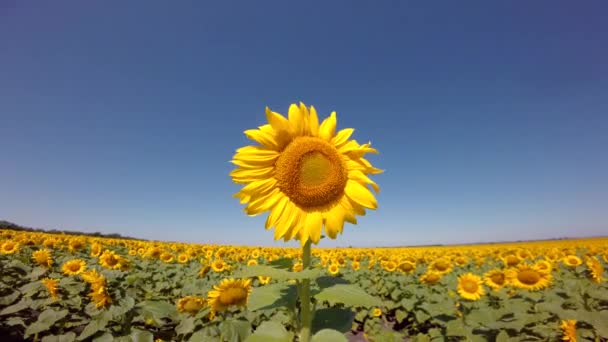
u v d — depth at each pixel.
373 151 0.57
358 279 2.67
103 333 0.92
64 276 1.59
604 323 0.90
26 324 1.15
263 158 0.55
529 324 1.05
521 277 1.53
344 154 0.58
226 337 0.76
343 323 0.54
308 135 0.58
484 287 1.75
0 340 1.11
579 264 2.15
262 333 0.48
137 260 2.99
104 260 1.76
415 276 2.73
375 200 0.55
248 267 0.45
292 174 0.54
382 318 2.04
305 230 0.53
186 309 1.14
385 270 2.98
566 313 0.97
